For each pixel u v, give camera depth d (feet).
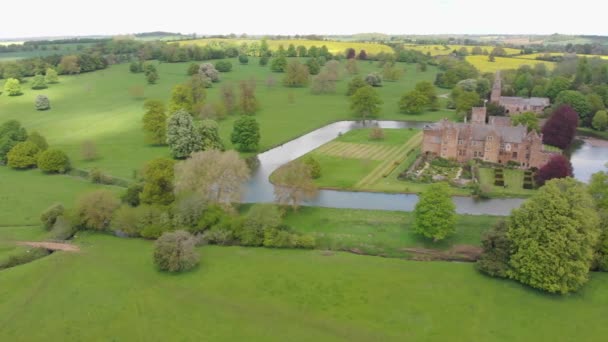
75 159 478.59
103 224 318.86
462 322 217.97
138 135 571.69
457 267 264.72
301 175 343.05
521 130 440.86
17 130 492.95
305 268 265.13
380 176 418.72
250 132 501.15
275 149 527.81
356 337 209.87
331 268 265.34
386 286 246.47
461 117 647.56
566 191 246.06
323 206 356.79
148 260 276.62
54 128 605.73
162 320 223.10
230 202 339.36
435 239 295.07
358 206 356.79
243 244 299.17
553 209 236.43
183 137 467.52
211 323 220.43
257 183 415.85
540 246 234.79
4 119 650.43
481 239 271.08
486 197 364.58
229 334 213.05
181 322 221.46
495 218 323.16
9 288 249.55
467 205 350.84
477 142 451.53
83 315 227.20
